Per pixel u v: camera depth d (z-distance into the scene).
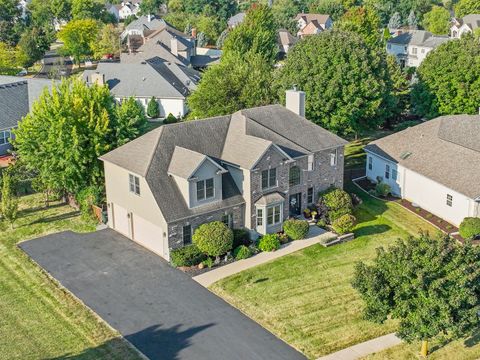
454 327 26.44
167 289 36.75
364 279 28.41
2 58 105.06
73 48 117.81
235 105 59.09
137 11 198.25
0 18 142.62
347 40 60.09
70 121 47.09
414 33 120.19
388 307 27.72
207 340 31.62
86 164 48.31
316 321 33.25
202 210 40.81
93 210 47.28
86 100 49.38
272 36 93.12
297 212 47.31
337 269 39.00
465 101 66.44
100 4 164.50
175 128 43.75
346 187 54.41
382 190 51.50
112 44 120.06
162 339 31.72
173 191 40.72
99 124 47.94
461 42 68.06
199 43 139.75
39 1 158.12
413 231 45.16
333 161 48.81
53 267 39.66
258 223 43.25
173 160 41.62
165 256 40.41
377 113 61.91
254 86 59.84
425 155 50.69
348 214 44.28
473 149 49.62
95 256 41.22
